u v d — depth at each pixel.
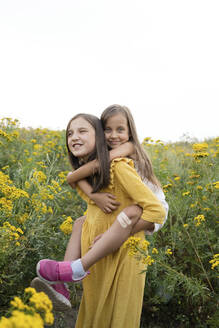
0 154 3.73
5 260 1.94
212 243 2.36
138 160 1.97
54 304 1.58
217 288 2.12
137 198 1.62
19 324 0.81
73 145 1.79
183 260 2.45
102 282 1.72
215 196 2.71
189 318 2.22
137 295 1.71
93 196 1.74
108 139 1.98
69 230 2.21
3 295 1.98
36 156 4.10
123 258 1.66
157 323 2.26
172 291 2.12
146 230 1.81
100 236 1.66
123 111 2.01
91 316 1.74
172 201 2.69
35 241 2.24
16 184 2.84
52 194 2.66
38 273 1.48
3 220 2.17
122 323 1.62
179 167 4.59
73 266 1.52
